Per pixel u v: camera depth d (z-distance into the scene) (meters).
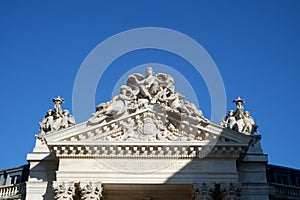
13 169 48.38
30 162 40.38
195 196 36.59
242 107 43.44
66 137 37.47
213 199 36.31
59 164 37.56
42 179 39.53
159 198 40.62
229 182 36.53
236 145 37.06
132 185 37.78
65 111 43.38
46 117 43.50
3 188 43.66
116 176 37.12
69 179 36.84
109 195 40.19
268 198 38.81
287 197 42.03
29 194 38.91
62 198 35.94
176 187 38.25
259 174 39.78
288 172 47.72
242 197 38.75
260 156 40.34
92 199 36.06
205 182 36.72
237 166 40.00
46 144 38.06
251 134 41.91
